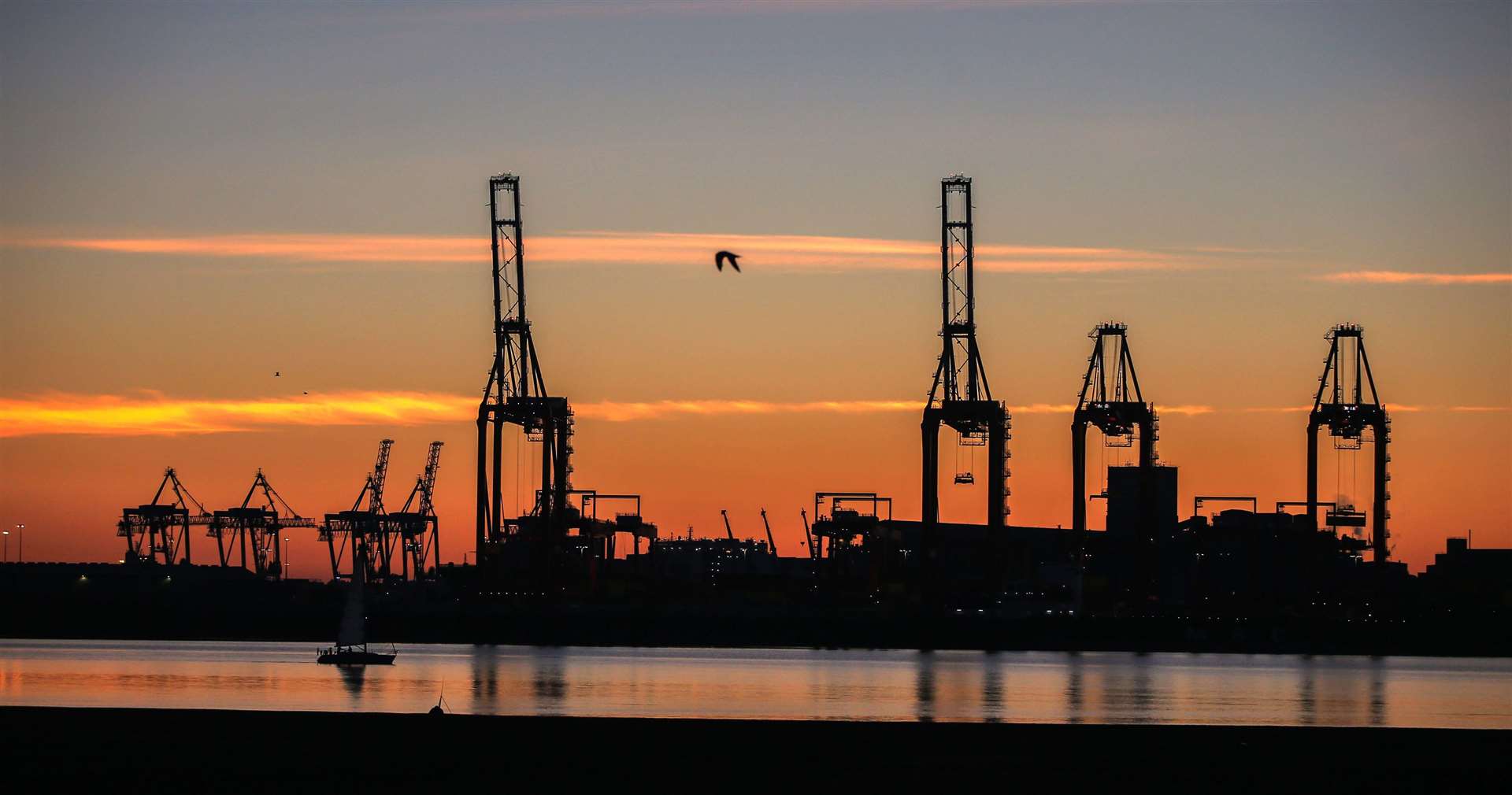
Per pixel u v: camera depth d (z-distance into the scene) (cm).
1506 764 9975
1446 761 10012
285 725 10425
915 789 9181
